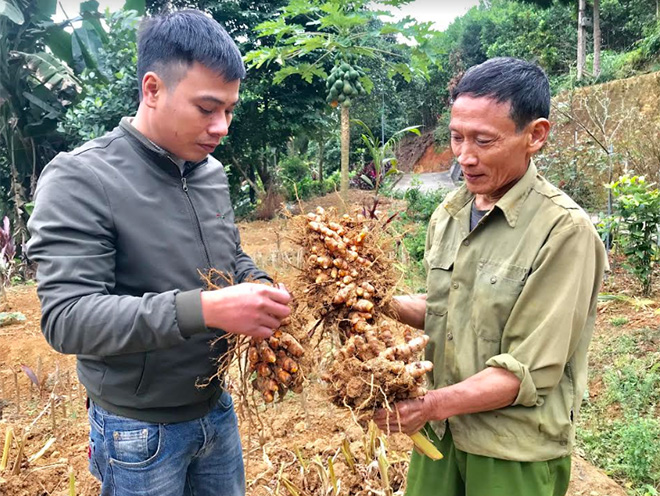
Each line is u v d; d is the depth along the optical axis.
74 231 1.54
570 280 1.54
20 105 10.52
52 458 3.38
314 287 1.79
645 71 14.91
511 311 1.64
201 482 2.13
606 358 4.43
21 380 4.54
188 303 1.43
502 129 1.55
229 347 1.75
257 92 13.17
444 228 1.92
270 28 6.69
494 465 1.70
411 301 2.09
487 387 1.56
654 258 5.65
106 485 1.83
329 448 3.25
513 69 1.54
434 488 1.96
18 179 10.97
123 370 1.70
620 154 8.32
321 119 13.98
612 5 21.53
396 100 23.38
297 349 1.63
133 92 10.48
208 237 1.88
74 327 1.44
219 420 2.02
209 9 12.93
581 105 11.64
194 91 1.56
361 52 7.19
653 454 3.20
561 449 1.69
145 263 1.69
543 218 1.62
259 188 15.73
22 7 10.17
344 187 7.65
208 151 1.71
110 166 1.65
